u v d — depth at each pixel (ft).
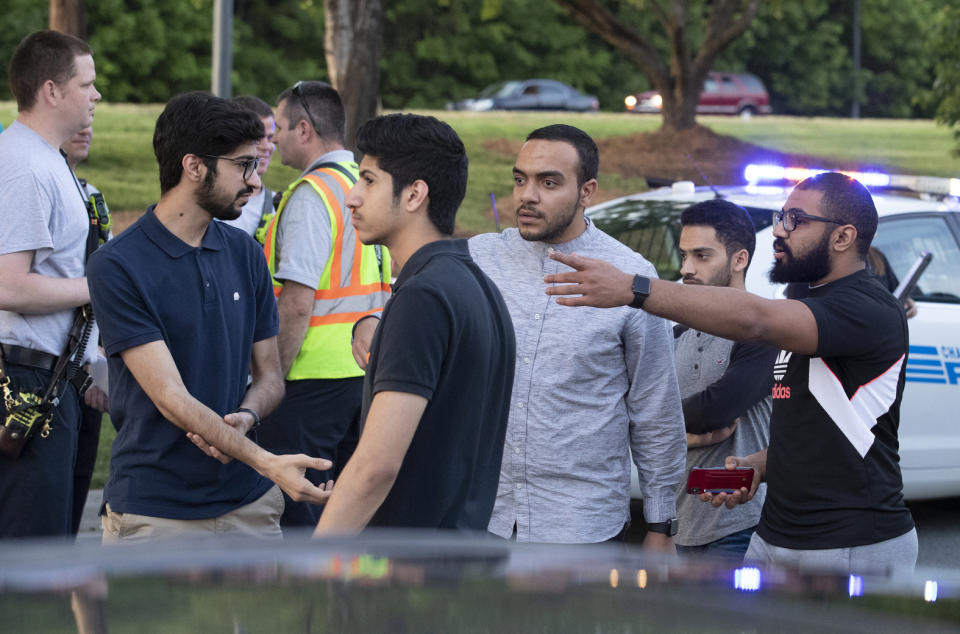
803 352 15.99
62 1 79.00
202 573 5.55
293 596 5.35
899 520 16.61
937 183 34.42
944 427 33.30
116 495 17.15
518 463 18.13
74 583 5.31
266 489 18.21
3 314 20.36
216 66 59.88
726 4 120.47
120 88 220.43
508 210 91.97
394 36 262.26
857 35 319.27
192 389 17.29
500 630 5.26
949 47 89.15
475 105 232.73
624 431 18.53
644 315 18.25
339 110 25.88
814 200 16.84
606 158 112.16
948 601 5.89
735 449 21.95
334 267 24.56
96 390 24.23
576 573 5.97
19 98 21.13
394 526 13.53
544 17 273.95
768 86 315.78
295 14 244.22
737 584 6.00
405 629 5.18
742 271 22.20
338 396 24.93
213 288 17.52
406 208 14.06
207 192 17.06
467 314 13.47
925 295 33.60
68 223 20.94
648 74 121.60
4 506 20.33
